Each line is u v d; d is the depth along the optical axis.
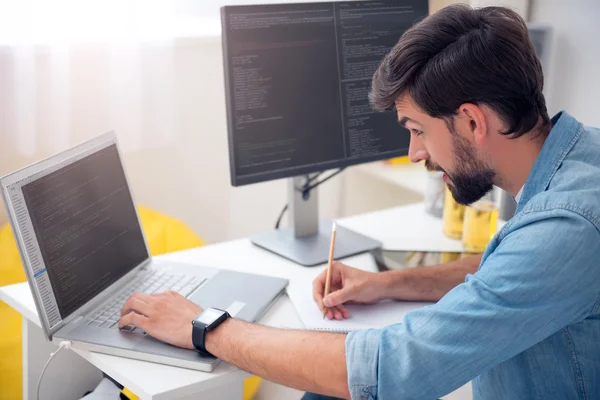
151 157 2.23
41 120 1.99
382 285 1.22
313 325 1.14
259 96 1.34
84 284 1.15
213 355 1.02
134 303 1.10
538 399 0.96
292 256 1.41
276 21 1.33
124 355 1.04
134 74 2.04
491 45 0.86
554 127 0.92
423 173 2.28
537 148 0.93
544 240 0.83
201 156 2.32
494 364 0.86
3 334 1.61
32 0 1.83
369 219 1.68
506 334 0.84
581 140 0.92
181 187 2.32
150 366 1.02
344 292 1.19
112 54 1.99
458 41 0.88
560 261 0.82
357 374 0.89
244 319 1.12
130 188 1.31
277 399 1.46
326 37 1.40
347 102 1.45
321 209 2.56
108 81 2.05
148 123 2.15
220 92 2.28
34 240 1.04
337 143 1.45
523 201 0.93
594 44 1.80
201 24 2.15
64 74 1.94
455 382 0.87
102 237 1.21
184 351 1.03
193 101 2.25
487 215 1.47
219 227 2.44
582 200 0.84
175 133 2.25
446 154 0.94
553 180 0.90
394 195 2.65
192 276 1.30
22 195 1.02
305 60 1.38
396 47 0.94
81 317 1.13
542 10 1.93
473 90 0.87
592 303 0.85
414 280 1.25
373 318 1.18
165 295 1.12
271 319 1.17
